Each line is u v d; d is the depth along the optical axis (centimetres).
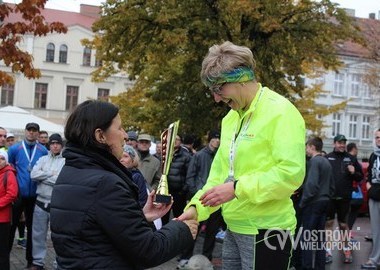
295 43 1928
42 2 1040
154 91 2130
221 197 287
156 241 256
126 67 2145
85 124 260
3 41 1034
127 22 1884
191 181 922
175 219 283
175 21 1828
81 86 5372
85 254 246
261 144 296
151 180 951
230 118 329
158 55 1889
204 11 1856
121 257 251
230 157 309
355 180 998
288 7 1922
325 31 1928
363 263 978
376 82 3350
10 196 719
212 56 303
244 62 299
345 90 5053
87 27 5375
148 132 2234
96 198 246
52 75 5297
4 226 723
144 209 303
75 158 259
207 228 905
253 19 1855
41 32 1052
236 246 326
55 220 252
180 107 2022
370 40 3109
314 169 822
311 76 2597
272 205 302
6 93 5159
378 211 909
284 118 291
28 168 873
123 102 2406
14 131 1997
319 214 829
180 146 998
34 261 835
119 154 270
